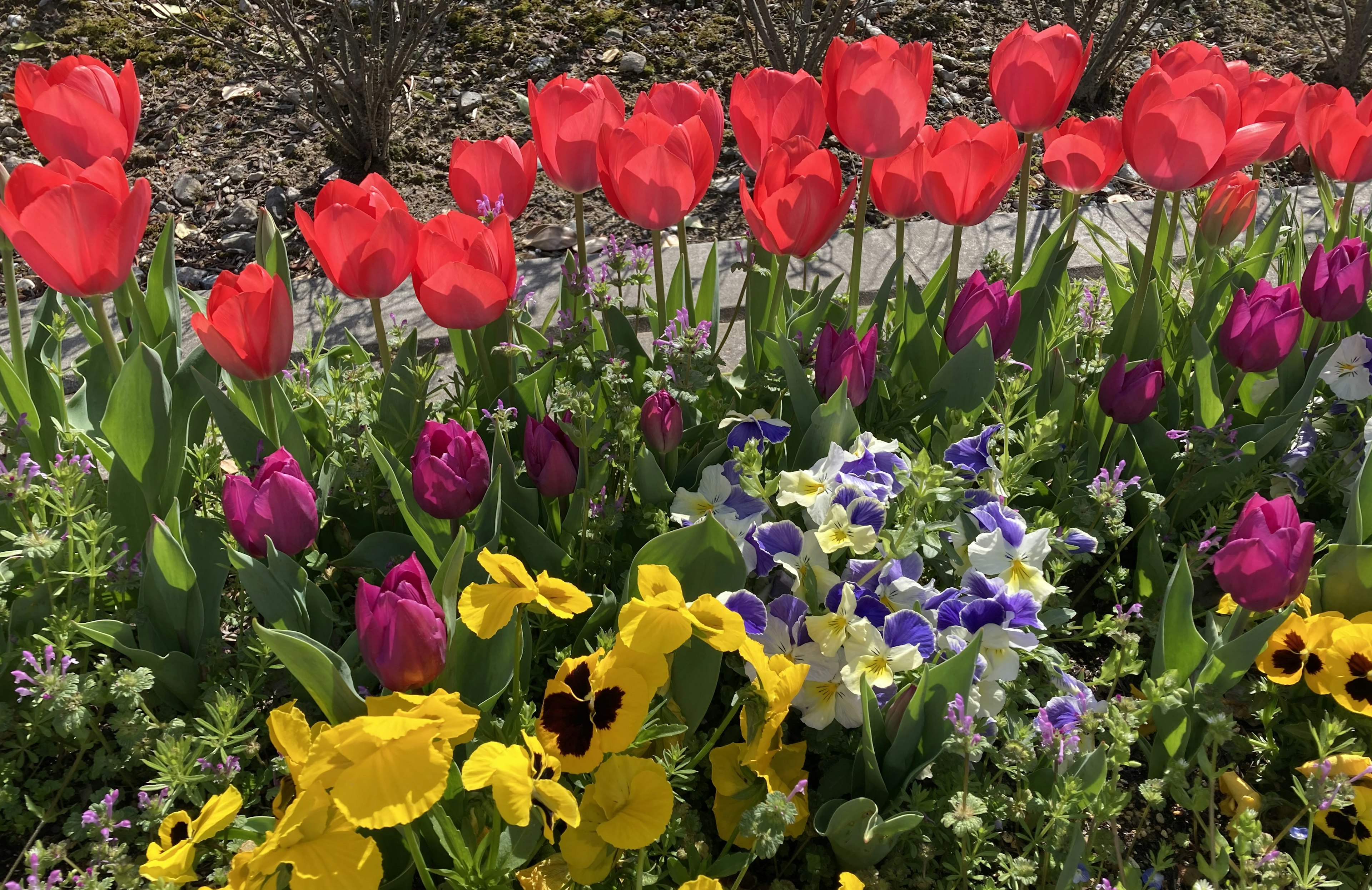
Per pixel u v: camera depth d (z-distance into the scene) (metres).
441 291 1.88
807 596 1.89
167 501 2.14
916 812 1.59
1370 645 1.87
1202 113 2.09
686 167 2.03
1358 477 2.07
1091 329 2.65
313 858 1.31
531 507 2.09
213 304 1.83
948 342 2.36
